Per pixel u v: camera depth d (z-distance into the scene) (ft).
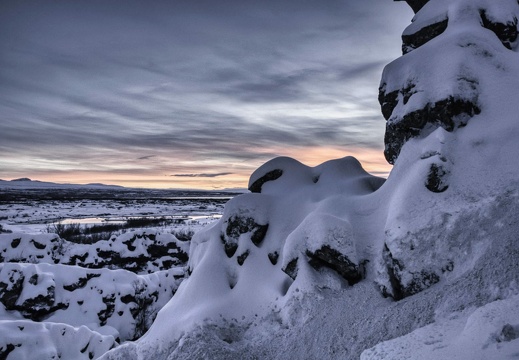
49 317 43.21
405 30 33.42
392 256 20.65
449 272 18.84
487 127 23.61
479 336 12.60
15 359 31.30
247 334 24.04
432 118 25.38
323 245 23.59
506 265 16.46
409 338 14.88
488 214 19.24
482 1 29.35
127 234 72.28
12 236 63.36
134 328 46.39
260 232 29.40
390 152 28.81
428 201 21.49
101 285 47.03
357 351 18.03
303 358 20.10
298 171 33.73
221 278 28.17
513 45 28.55
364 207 26.40
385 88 30.81
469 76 25.31
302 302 23.24
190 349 22.31
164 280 54.39
